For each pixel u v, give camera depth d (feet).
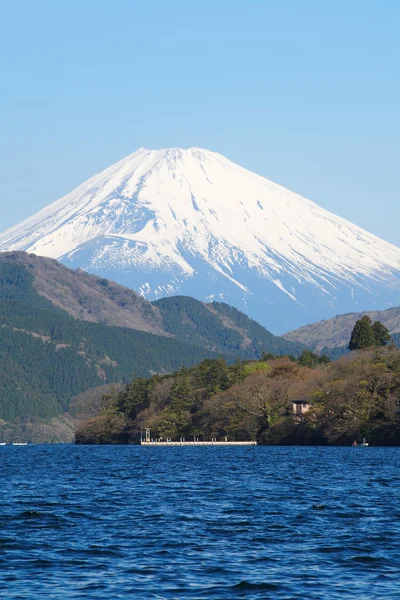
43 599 280.72
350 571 320.50
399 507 488.02
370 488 598.75
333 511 471.62
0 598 281.95
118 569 322.14
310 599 282.36
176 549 358.84
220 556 345.51
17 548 360.07
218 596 285.64
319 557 343.87
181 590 292.81
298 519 441.68
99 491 588.91
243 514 460.55
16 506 497.05
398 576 313.53
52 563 331.57
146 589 293.64
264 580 305.94
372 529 409.08
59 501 523.29
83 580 305.53
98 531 402.93
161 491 586.04
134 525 421.18
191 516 452.35
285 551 355.36
